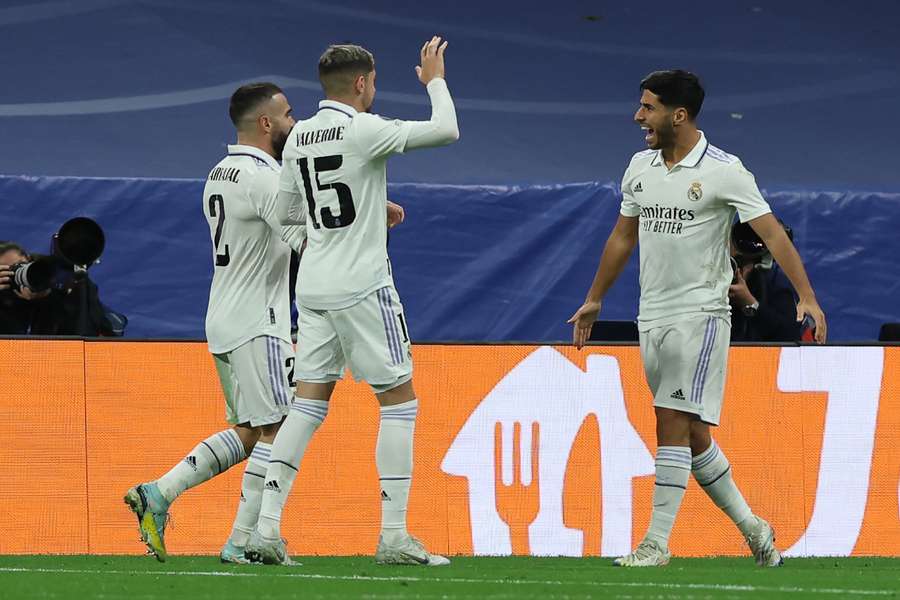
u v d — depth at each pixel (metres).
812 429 27.70
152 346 27.16
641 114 22.19
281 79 43.84
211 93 43.12
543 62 45.28
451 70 45.00
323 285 21.27
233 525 24.94
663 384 22.33
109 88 42.59
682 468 22.36
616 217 36.12
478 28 46.00
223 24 44.66
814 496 27.59
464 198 35.97
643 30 46.72
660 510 22.52
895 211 36.56
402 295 35.69
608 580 19.22
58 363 26.81
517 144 42.56
